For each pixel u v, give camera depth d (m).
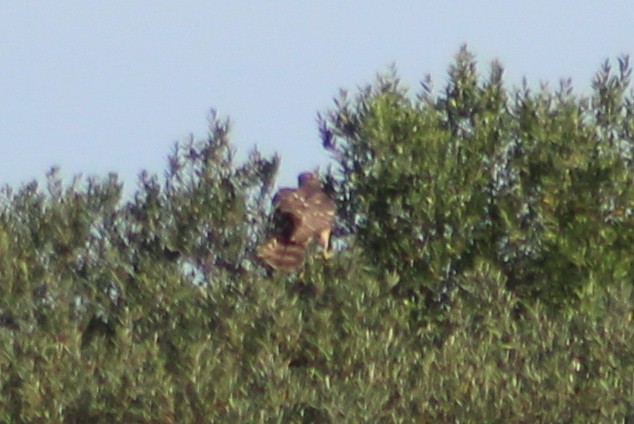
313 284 37.62
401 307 39.22
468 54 43.97
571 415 35.06
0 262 38.78
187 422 34.50
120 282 39.56
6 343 35.81
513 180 42.66
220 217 41.06
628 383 35.00
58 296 38.56
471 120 43.53
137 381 34.81
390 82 43.69
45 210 41.16
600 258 42.03
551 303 41.94
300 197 40.16
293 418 34.56
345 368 35.81
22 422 35.00
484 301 37.50
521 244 42.28
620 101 43.12
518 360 35.91
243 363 35.84
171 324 37.50
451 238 42.06
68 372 35.31
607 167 42.44
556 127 42.75
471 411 34.97
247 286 37.03
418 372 35.59
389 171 42.31
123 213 41.41
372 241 42.31
